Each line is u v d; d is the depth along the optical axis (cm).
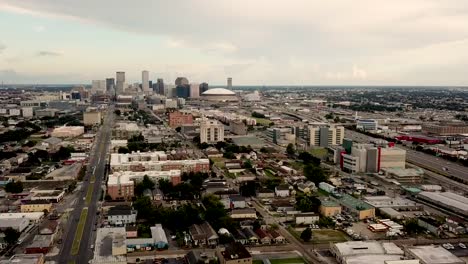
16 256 16575
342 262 17075
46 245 18100
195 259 16750
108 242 18050
